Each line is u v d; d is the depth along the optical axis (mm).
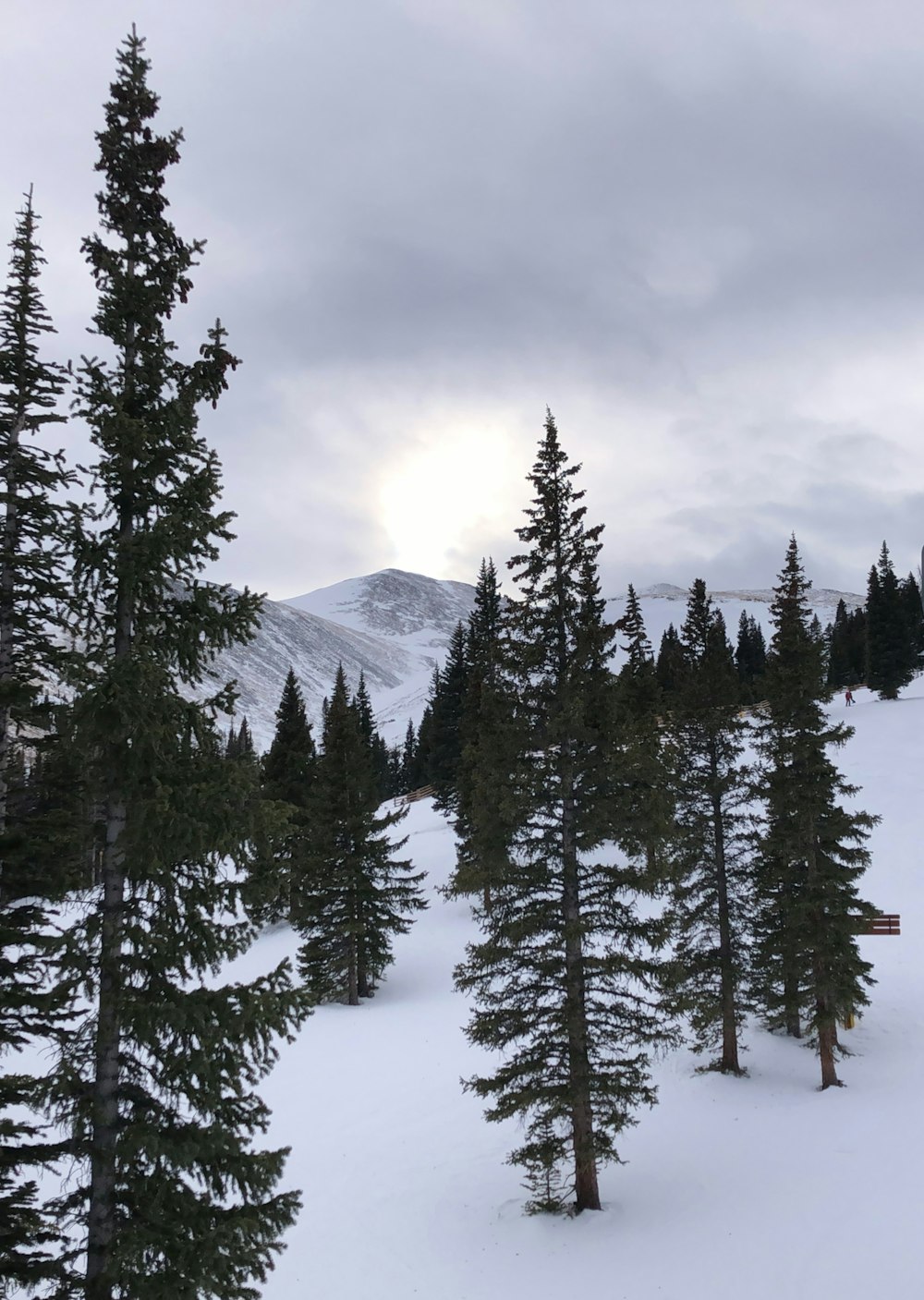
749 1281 13477
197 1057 8914
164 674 9258
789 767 23562
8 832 10156
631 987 30766
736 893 25453
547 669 16891
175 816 8922
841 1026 27094
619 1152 19797
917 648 81625
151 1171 9383
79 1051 9391
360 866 34469
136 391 9883
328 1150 21047
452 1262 15523
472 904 42688
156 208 10289
